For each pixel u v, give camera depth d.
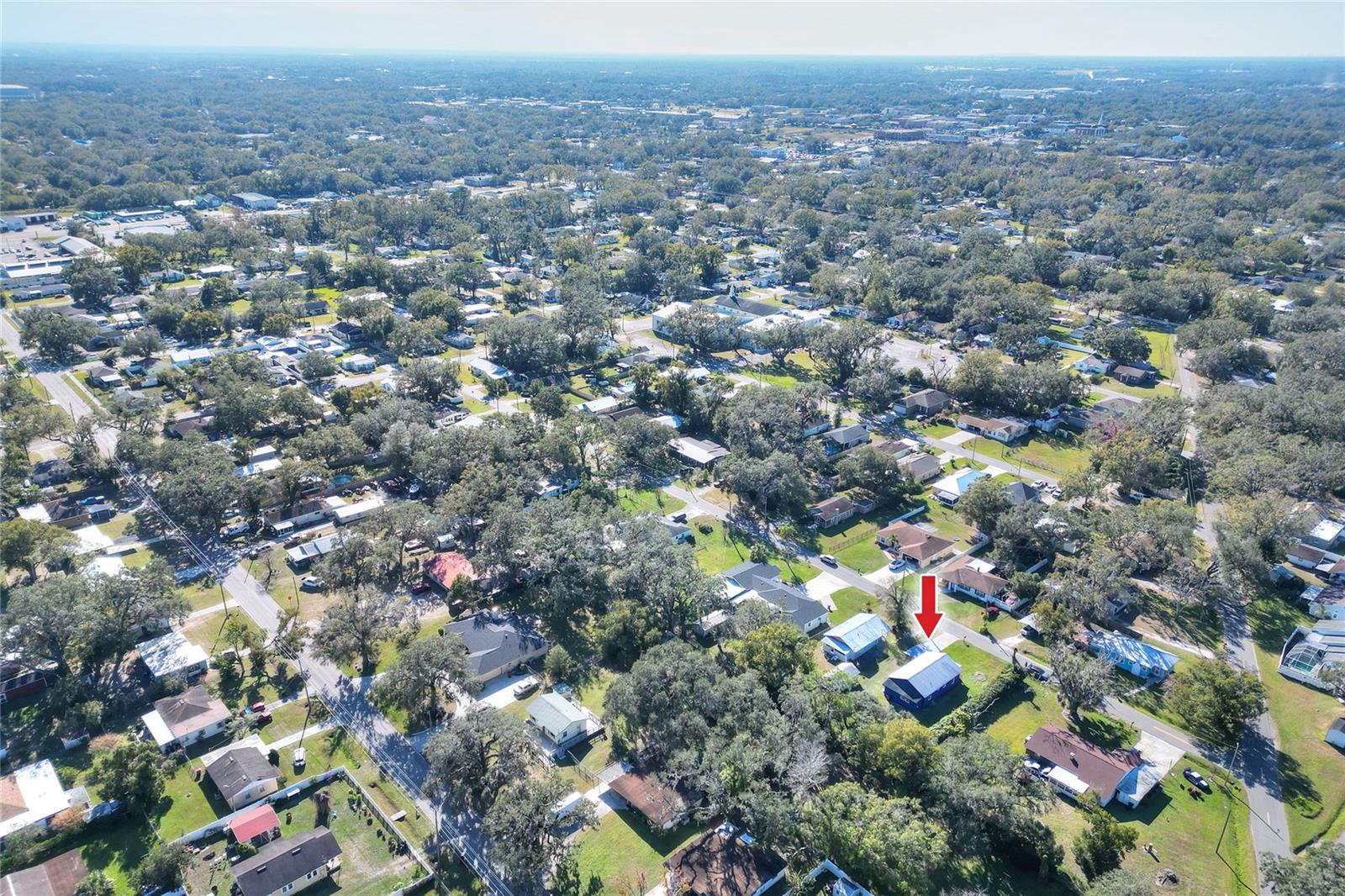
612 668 113.62
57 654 108.44
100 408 187.50
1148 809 90.88
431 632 120.00
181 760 96.38
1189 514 136.12
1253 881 82.25
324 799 90.06
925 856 76.62
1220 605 128.25
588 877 82.12
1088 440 184.00
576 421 172.38
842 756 93.44
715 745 88.06
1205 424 177.50
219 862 82.81
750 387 190.38
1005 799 82.88
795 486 150.88
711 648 114.19
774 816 80.19
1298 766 97.50
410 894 80.50
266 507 154.38
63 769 93.81
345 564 127.12
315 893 79.69
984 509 143.25
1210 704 98.88
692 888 79.25
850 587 133.12
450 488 153.12
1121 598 123.94
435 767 88.69
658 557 122.19
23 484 154.38
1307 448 157.25
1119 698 108.12
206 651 114.81
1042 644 118.81
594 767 96.56
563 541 125.31
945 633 121.69
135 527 145.62
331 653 108.88
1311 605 126.88
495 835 81.00
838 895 80.00
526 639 116.00
